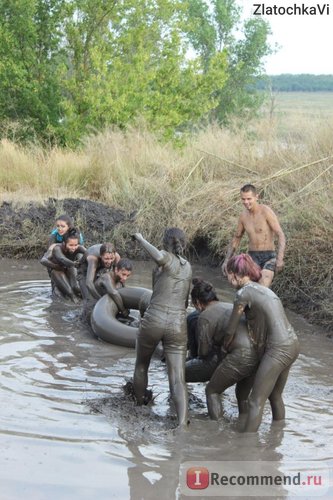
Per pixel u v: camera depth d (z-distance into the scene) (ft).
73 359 26.23
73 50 69.92
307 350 28.43
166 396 23.21
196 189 46.39
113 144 54.03
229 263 21.42
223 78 71.15
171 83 69.15
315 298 33.76
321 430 21.01
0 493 16.76
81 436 19.94
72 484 17.37
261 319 20.59
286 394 23.66
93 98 64.75
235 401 23.26
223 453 19.42
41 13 69.05
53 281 34.09
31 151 57.98
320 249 35.45
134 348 27.81
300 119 47.21
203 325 21.57
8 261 42.19
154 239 44.55
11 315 31.19
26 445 19.19
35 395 22.63
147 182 47.93
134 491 17.19
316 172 42.11
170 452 19.34
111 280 30.07
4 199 47.80
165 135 66.23
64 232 33.96
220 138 51.44
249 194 31.32
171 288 21.57
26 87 67.77
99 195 51.31
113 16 68.59
